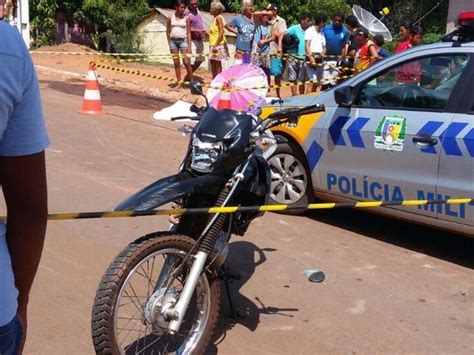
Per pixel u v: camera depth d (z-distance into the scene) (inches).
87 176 261.6
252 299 165.3
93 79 396.5
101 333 112.9
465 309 166.6
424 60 201.3
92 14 793.6
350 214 240.5
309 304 164.6
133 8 826.2
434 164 188.5
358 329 152.9
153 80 554.3
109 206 226.1
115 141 328.2
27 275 73.2
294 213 234.1
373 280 181.9
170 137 346.9
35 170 69.2
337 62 442.6
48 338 139.7
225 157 129.4
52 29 781.9
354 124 209.9
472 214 182.4
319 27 448.1
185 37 506.0
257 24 461.4
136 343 135.6
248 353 138.9
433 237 220.7
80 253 185.6
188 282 121.8
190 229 135.5
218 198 133.0
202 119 139.3
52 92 469.1
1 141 66.4
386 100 206.2
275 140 151.3
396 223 233.5
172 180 131.0
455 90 189.3
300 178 232.1
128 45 799.7
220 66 507.2
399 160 197.3
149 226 209.9
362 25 421.4
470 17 195.0
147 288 158.2
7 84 62.9
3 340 67.6
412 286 179.3
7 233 71.6
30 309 151.9
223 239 134.5
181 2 497.0
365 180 208.2
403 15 1041.5
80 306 155.0
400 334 151.6
